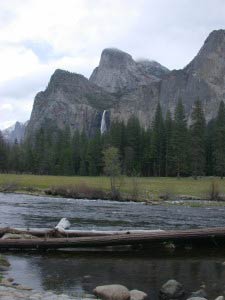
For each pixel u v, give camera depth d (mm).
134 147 133125
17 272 16531
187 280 15969
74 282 15250
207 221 38438
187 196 81500
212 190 82812
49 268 17359
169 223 35781
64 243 20859
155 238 21750
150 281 15758
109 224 33594
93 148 134500
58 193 80438
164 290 13766
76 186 82188
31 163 147750
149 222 36188
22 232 23125
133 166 129500
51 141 173250
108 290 13141
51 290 14031
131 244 21578
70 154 142125
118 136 135375
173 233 22109
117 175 88688
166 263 18875
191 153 117062
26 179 103438
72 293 13672
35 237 22281
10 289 13133
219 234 22500
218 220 39750
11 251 20625
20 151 164000
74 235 22984
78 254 20375
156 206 61750
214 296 13867
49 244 20750
